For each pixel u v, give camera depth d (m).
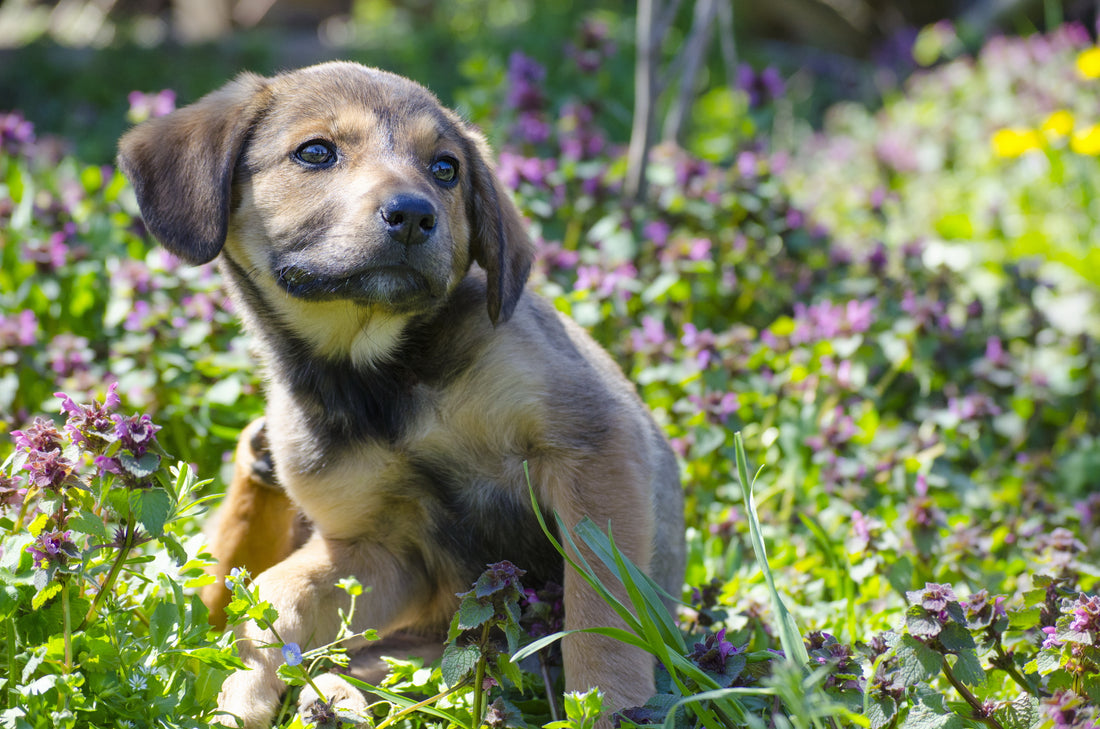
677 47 13.80
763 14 15.80
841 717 3.23
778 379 6.05
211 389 5.61
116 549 3.43
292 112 4.07
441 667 3.31
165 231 4.07
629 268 6.39
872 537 4.73
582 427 3.98
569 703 3.13
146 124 4.24
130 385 5.64
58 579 3.21
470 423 4.02
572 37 13.62
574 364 4.14
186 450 5.66
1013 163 9.98
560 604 3.91
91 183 7.04
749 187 7.11
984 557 5.08
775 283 7.04
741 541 5.27
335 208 3.88
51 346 5.85
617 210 6.87
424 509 4.23
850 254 7.33
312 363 4.14
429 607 4.53
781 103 11.97
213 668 3.37
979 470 6.26
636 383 6.05
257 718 3.66
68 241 6.52
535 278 6.14
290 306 4.11
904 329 6.38
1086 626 3.14
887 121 11.55
